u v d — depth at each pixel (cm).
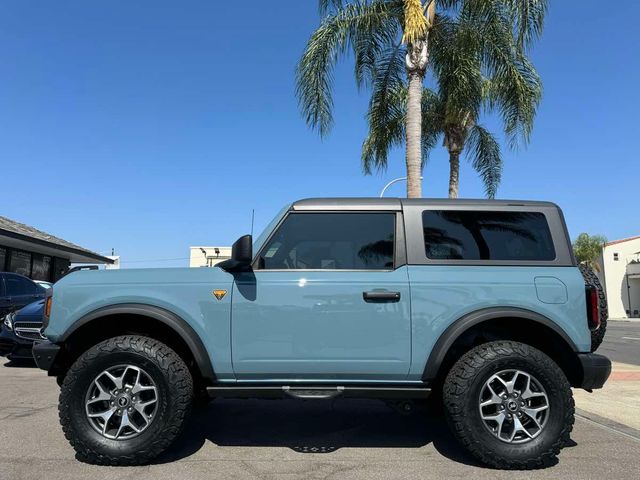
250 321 437
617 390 802
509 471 425
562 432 425
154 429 426
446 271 446
